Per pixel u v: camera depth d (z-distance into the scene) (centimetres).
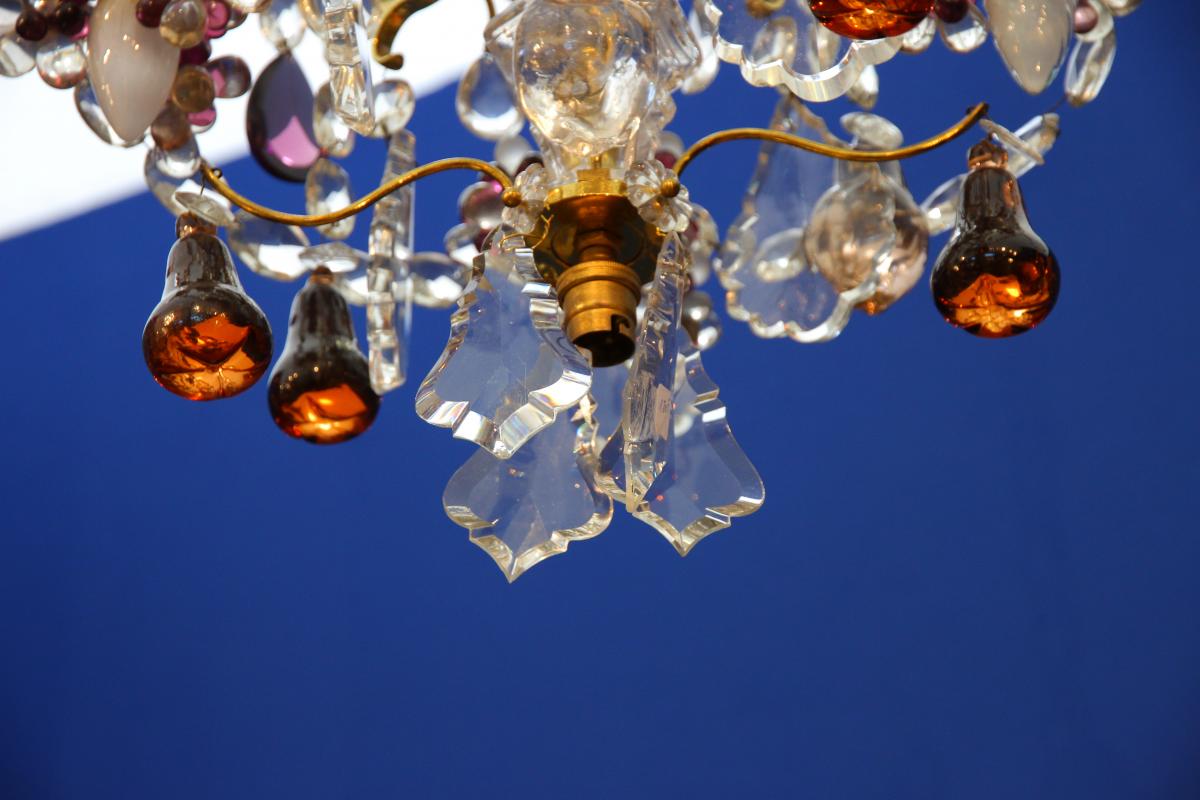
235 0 123
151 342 122
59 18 123
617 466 121
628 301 119
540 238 120
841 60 121
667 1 118
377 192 124
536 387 117
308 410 129
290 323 132
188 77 124
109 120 121
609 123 113
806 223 131
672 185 117
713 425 124
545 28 113
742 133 123
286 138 130
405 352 129
